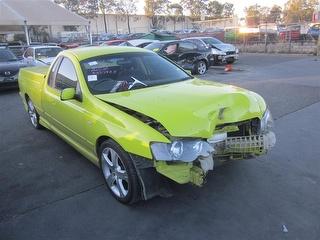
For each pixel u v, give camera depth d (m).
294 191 4.00
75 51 5.18
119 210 3.77
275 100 8.63
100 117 3.97
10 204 4.02
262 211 3.62
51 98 5.32
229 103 3.74
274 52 25.80
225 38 31.77
